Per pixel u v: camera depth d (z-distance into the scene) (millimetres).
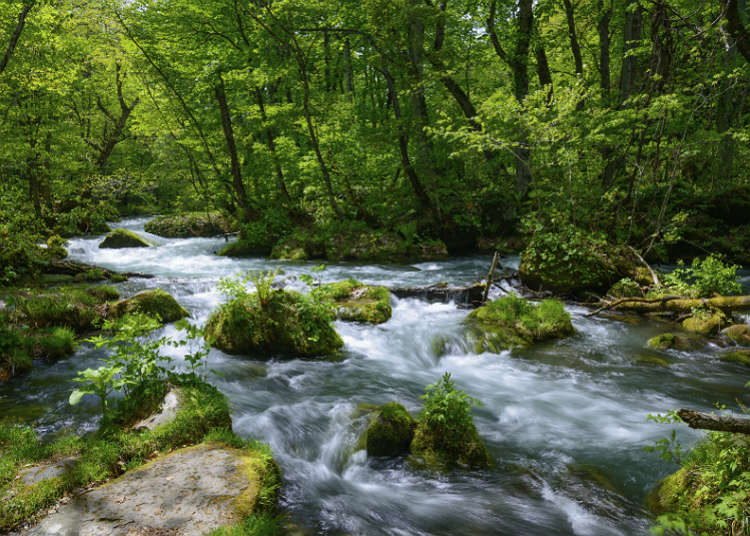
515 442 4676
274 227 18438
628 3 15164
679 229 13680
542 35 16719
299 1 14766
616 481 3975
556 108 10477
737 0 6848
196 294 10586
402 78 16578
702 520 3033
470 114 17453
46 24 15562
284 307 7211
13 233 11383
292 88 18781
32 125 19281
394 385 6133
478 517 3490
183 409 4262
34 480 3299
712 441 3533
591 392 5844
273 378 6227
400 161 18688
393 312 9508
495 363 6965
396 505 3627
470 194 18984
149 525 2895
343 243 16891
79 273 11555
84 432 4441
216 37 17266
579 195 12031
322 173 18250
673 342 7367
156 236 22656
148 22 16859
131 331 4801
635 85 15578
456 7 17203
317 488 3830
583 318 9047
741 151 18891
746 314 8102
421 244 17062
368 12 14578
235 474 3473
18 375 6012
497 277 11469
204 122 19219
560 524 3408
